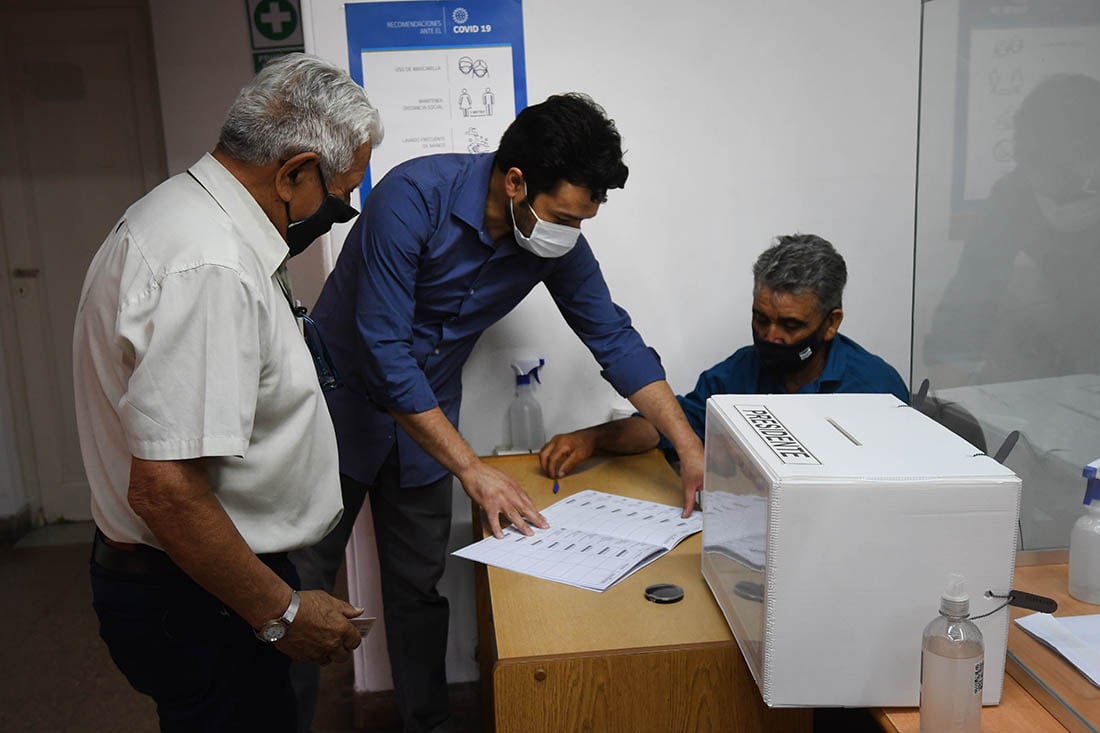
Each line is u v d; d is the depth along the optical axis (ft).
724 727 3.69
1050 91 3.51
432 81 6.37
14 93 10.83
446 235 5.26
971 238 4.06
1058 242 3.55
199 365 3.34
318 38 6.27
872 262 6.90
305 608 3.85
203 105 10.27
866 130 6.68
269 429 3.83
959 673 2.91
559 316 6.82
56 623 9.18
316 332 4.37
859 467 3.14
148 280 3.34
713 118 6.58
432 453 5.17
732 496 3.69
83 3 10.65
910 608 3.12
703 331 6.91
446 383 6.16
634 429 6.22
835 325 5.38
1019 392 3.90
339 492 4.31
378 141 3.98
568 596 4.10
